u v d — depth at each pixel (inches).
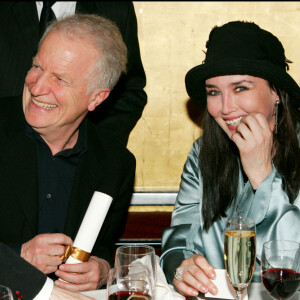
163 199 127.3
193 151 87.3
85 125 85.0
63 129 78.9
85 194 82.0
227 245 59.7
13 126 81.0
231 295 63.1
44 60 74.8
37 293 60.6
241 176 80.3
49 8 104.0
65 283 72.0
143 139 125.7
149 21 120.1
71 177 82.9
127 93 108.4
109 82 80.8
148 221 126.9
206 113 81.4
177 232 81.2
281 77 73.5
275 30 119.3
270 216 71.9
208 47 79.2
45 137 80.0
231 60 72.6
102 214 71.3
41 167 81.6
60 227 81.3
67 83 75.3
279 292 57.5
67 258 72.5
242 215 74.7
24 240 78.7
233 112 75.1
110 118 107.0
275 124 78.6
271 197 72.3
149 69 122.3
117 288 58.6
